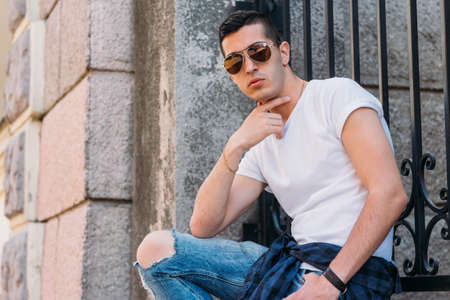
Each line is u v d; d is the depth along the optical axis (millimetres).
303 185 2221
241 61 2344
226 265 2365
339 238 2100
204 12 3297
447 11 2543
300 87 2359
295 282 2105
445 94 2523
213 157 3201
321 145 2168
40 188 4402
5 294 4754
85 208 3615
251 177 2500
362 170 2035
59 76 4180
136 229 3547
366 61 3570
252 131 2340
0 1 6371
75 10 3947
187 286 2320
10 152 4797
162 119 3314
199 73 3242
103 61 3725
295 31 3432
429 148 3588
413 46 2684
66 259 3811
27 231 4422
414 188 2629
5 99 5062
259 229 3227
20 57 4656
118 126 3701
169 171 3193
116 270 3605
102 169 3635
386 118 2838
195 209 2465
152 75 3467
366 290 2037
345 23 3549
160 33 3402
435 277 2498
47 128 4355
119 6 3811
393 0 3664
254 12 2389
